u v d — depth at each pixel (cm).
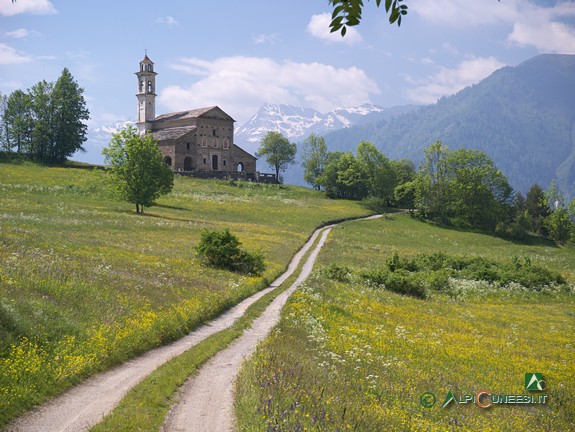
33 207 7075
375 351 2092
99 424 1040
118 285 2416
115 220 6681
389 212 13950
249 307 2881
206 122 15100
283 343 1892
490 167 13938
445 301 4425
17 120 13800
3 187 9056
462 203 13412
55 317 1662
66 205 7938
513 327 3344
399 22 583
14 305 1590
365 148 15712
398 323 2917
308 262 5894
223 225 8044
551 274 5594
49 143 13950
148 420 1088
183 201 10825
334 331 2386
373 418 1134
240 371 1448
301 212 11456
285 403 1117
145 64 15925
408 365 1936
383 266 5678
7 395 1121
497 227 12719
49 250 3083
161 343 1916
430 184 13700
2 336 1372
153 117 16238
